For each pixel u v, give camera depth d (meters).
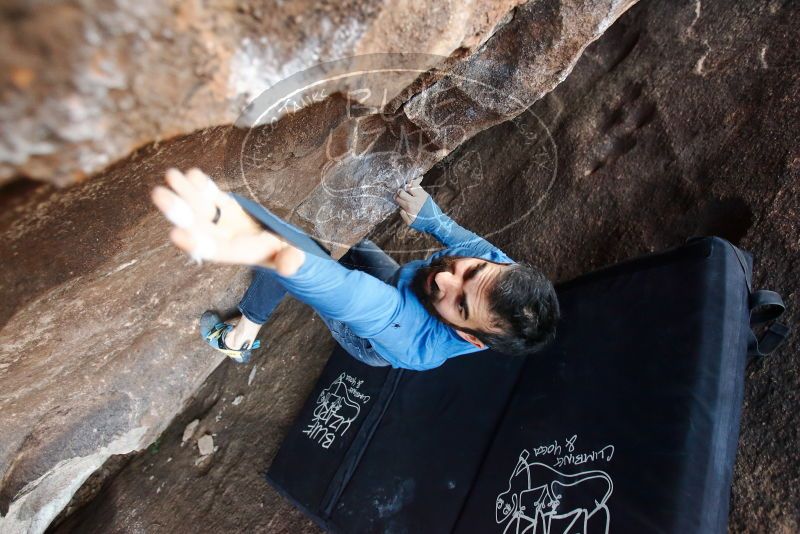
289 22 0.69
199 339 1.94
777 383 1.62
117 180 0.84
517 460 1.79
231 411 2.98
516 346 1.30
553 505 1.58
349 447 2.37
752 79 2.17
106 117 0.61
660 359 1.57
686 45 2.45
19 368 1.30
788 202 1.85
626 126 2.47
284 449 2.60
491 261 1.41
